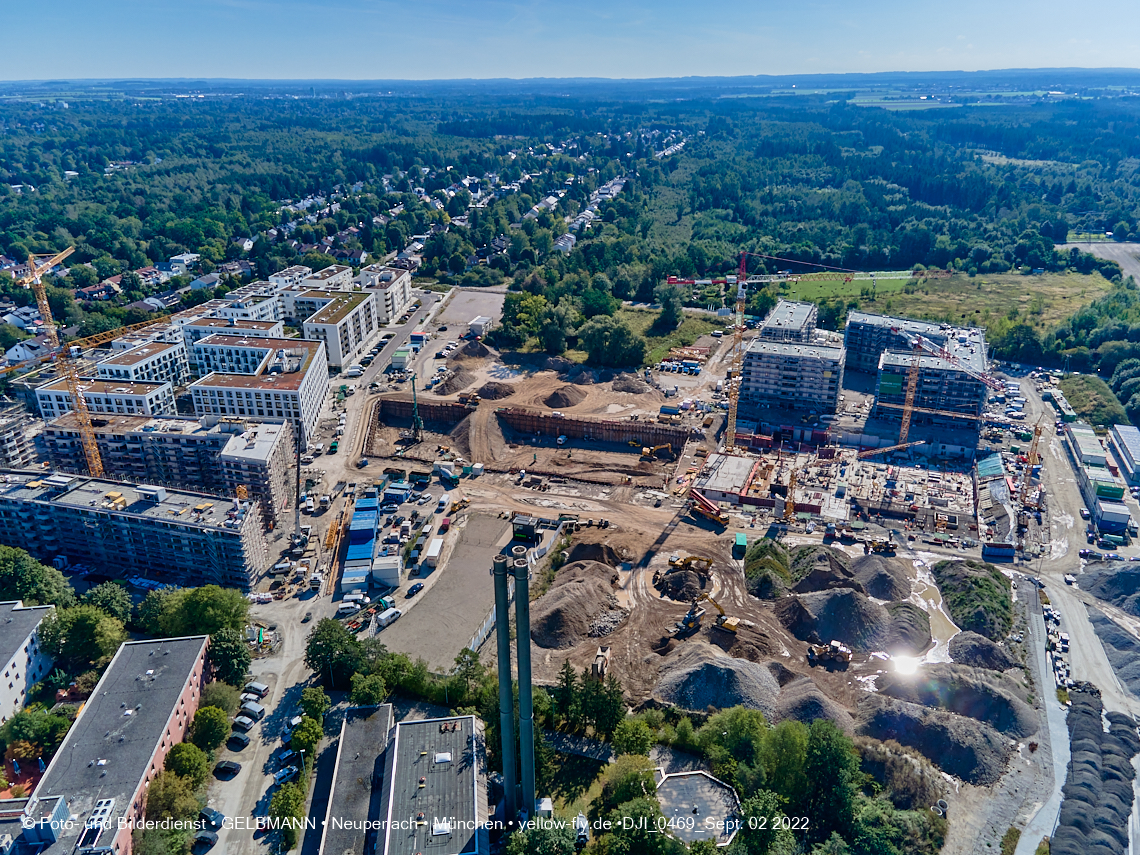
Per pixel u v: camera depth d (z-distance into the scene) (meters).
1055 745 181.88
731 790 162.50
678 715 188.00
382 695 187.25
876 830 154.62
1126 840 158.25
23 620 196.00
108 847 138.50
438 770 162.50
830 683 199.38
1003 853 155.50
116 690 176.50
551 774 173.12
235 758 176.50
